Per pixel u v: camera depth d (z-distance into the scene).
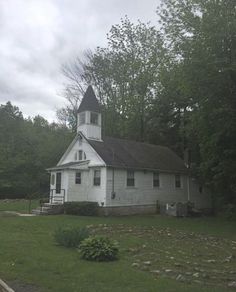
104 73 44.28
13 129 59.34
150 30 41.88
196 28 21.94
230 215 27.20
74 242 12.40
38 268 9.38
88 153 29.50
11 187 45.44
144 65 41.03
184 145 38.47
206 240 15.97
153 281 8.43
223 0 21.03
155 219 25.89
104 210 27.31
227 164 23.56
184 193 34.84
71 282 8.19
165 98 38.81
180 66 23.09
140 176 30.70
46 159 48.19
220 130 22.25
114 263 10.28
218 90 21.14
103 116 43.31
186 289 7.81
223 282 8.70
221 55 20.67
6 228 17.36
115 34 42.91
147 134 41.28
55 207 26.22
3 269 9.18
